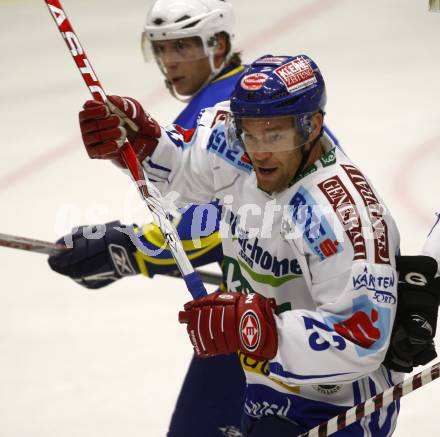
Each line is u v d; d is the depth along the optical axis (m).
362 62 23.19
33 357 12.91
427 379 6.93
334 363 6.74
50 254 10.12
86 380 12.31
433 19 25.69
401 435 10.88
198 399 9.79
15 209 17.55
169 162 8.70
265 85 6.94
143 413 11.57
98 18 28.42
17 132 21.05
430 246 7.76
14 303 14.43
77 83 23.75
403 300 7.32
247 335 6.81
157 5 10.67
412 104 20.61
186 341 13.10
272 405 7.71
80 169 19.06
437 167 17.50
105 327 13.56
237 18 26.67
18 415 11.64
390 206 16.08
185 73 10.75
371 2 27.22
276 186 7.30
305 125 7.03
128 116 8.46
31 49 26.53
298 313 6.86
